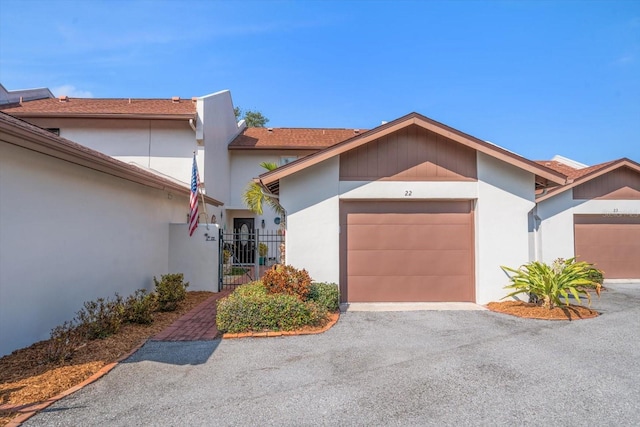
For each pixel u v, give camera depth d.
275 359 5.70
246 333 6.97
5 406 4.11
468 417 3.94
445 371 5.19
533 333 7.03
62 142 5.98
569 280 8.65
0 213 5.43
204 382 4.85
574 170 16.89
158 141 15.61
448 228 9.94
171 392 4.55
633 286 13.13
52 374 4.95
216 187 17.45
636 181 14.58
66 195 6.93
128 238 9.30
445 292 9.84
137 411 4.08
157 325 7.66
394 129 9.27
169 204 12.23
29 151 6.00
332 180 9.57
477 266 9.71
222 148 18.55
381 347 6.23
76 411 4.07
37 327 6.15
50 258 6.47
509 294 9.17
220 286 12.39
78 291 7.25
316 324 7.45
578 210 14.34
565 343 6.42
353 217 9.88
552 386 4.70
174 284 9.58
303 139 21.28
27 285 5.94
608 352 5.96
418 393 4.50
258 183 9.24
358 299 9.77
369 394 4.48
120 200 8.91
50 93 18.77
